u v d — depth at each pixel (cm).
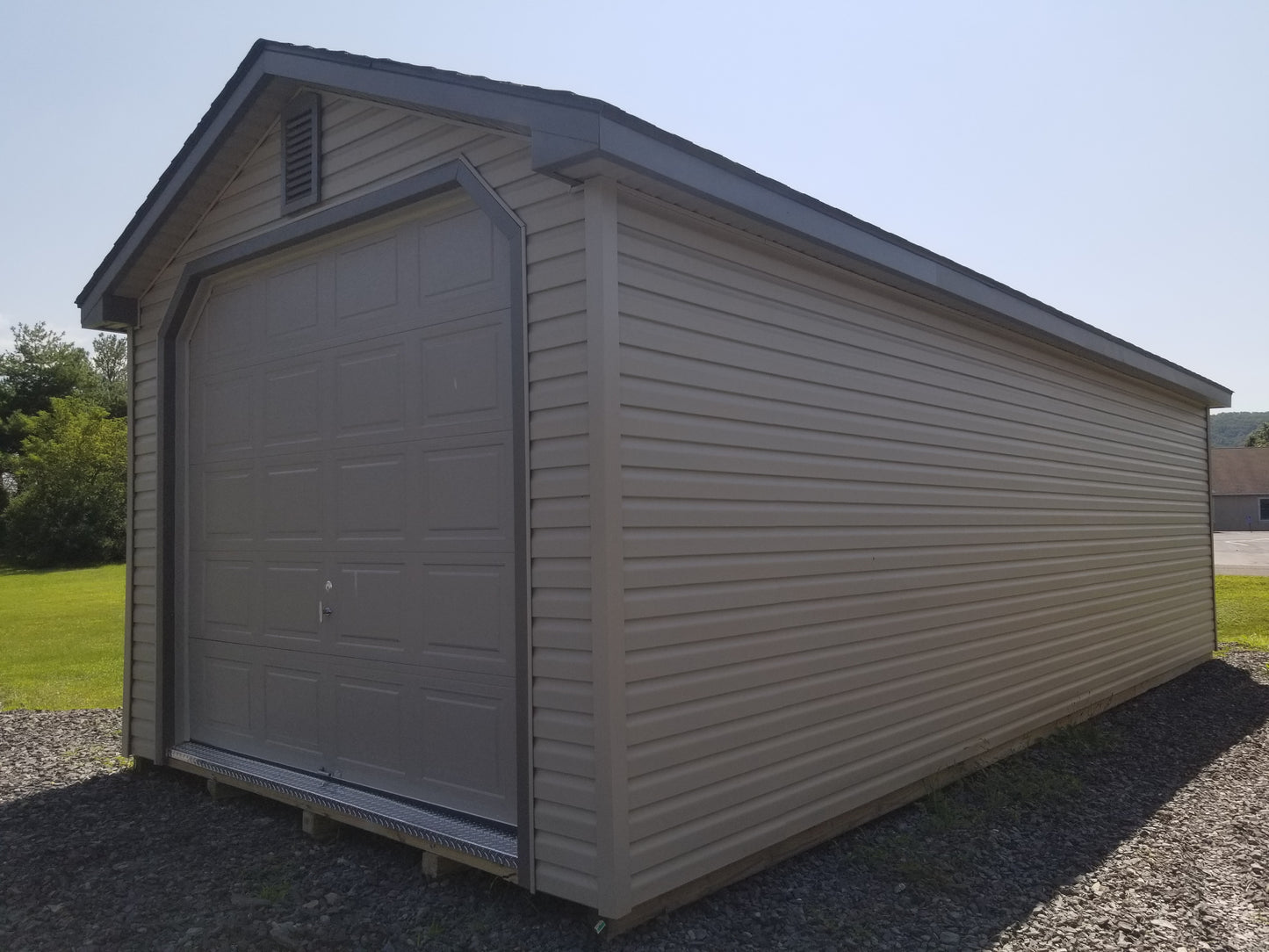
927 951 368
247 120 538
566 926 377
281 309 554
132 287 638
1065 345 739
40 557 3434
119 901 417
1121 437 877
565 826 371
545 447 388
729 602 425
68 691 987
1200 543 1067
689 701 399
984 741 625
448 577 448
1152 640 919
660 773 382
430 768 453
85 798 575
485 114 388
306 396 533
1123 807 560
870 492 529
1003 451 673
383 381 488
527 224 402
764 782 438
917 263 545
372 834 493
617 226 381
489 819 425
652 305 395
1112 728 762
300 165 525
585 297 376
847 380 516
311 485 526
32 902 420
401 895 412
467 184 426
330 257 525
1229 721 791
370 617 487
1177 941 380
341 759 500
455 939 368
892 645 538
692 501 408
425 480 462
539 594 387
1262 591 1870
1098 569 812
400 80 431
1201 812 548
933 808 546
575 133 351
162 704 604
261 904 405
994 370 668
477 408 440
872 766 515
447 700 446
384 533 482
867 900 414
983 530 639
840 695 494
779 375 467
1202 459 1095
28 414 4531
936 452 593
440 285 462
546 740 381
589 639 368
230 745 576
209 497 600
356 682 493
